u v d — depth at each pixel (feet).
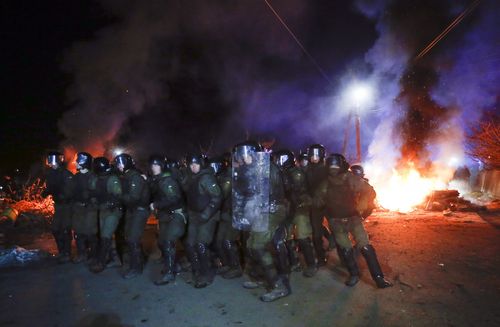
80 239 23.38
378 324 14.73
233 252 20.68
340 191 18.33
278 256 17.93
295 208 19.94
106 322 15.71
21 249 25.13
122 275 20.97
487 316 14.94
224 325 15.20
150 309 16.79
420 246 24.68
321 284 18.80
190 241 19.72
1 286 19.75
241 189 17.61
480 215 36.50
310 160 21.50
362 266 20.98
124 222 24.16
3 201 44.06
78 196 23.20
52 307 17.19
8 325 15.62
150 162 20.47
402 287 17.92
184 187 19.94
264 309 16.42
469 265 20.63
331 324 14.90
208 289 18.84
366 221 34.30
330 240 24.26
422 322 14.71
